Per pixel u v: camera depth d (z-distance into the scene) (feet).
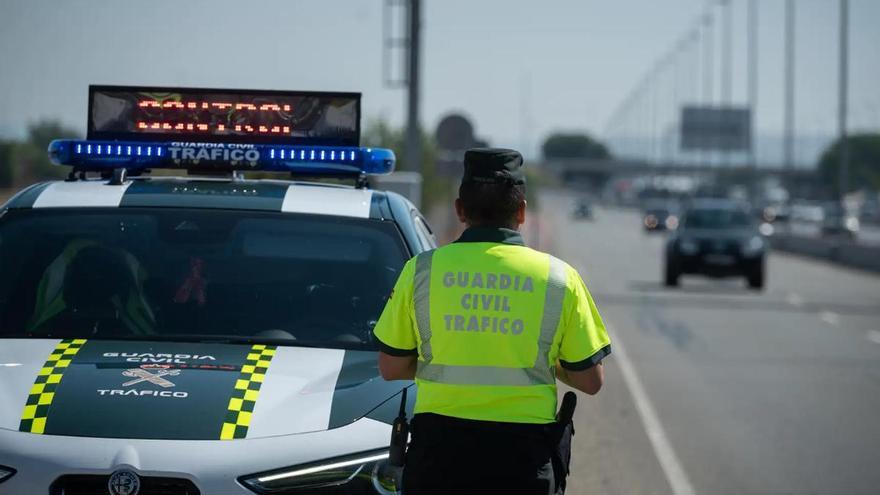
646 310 184.75
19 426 33.35
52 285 41.27
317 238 42.91
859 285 265.54
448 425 30.91
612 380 111.14
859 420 91.86
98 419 33.50
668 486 68.90
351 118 45.78
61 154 44.70
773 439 83.82
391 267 42.32
